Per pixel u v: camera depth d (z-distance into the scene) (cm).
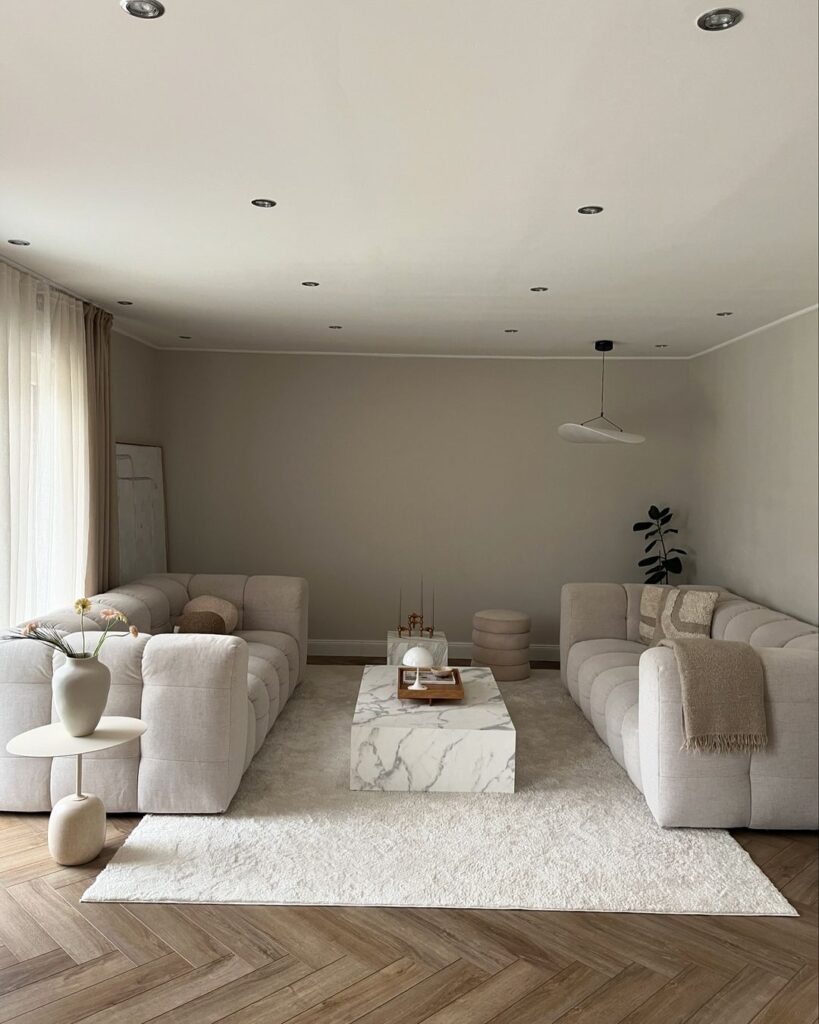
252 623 593
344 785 423
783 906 313
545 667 708
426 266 432
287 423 733
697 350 688
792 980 271
